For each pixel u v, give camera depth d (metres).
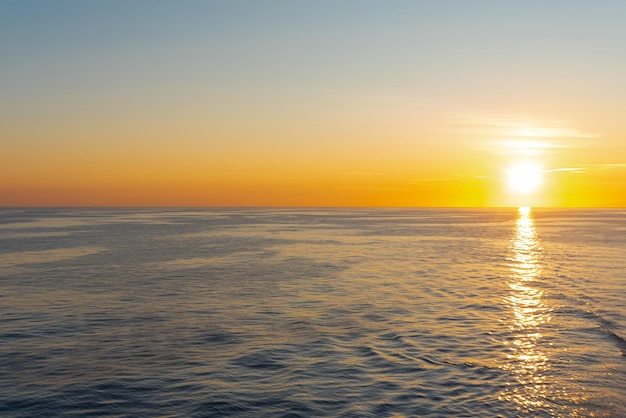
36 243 78.44
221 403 17.19
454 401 17.33
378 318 28.75
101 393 17.92
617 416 16.14
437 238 93.88
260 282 41.28
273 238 91.06
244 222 161.88
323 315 29.48
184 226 134.00
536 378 19.34
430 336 24.98
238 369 20.33
